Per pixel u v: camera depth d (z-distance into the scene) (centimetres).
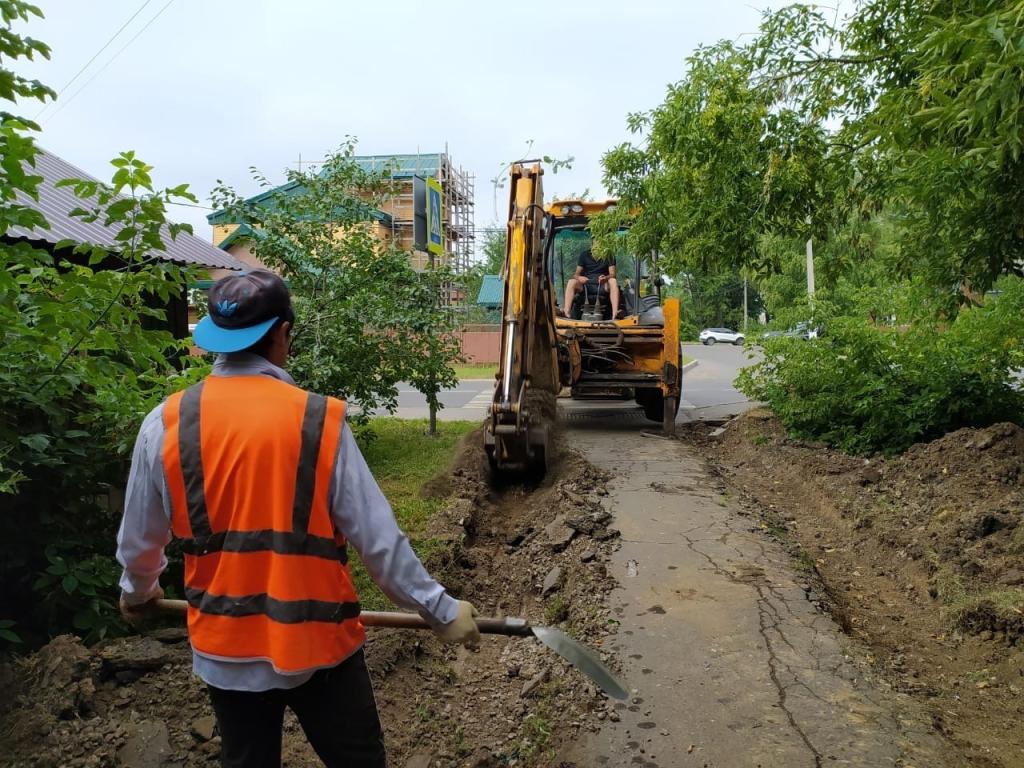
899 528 627
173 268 404
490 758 344
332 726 217
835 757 322
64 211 739
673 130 684
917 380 866
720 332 5222
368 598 499
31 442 371
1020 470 666
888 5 573
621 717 358
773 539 608
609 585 511
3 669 341
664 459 894
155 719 326
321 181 945
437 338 958
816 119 657
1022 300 841
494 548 671
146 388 540
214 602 205
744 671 396
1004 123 310
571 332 1039
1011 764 330
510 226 799
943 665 436
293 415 207
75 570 388
